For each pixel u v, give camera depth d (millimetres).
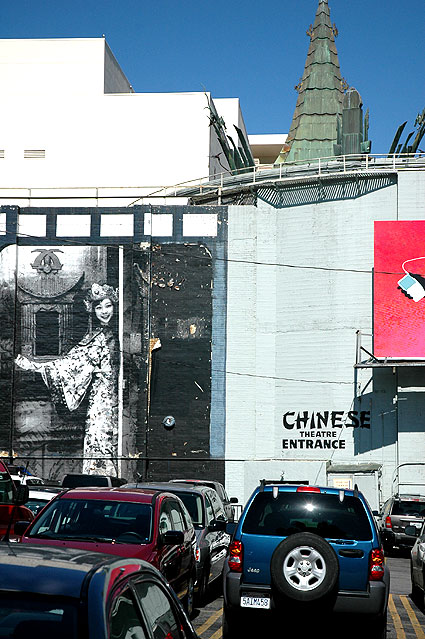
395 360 41531
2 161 62219
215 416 44969
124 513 11094
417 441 42594
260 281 45844
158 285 46125
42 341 46250
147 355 45562
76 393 45656
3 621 4078
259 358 45312
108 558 4777
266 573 10547
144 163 61625
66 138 62219
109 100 62375
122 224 46656
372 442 43125
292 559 10086
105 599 4230
